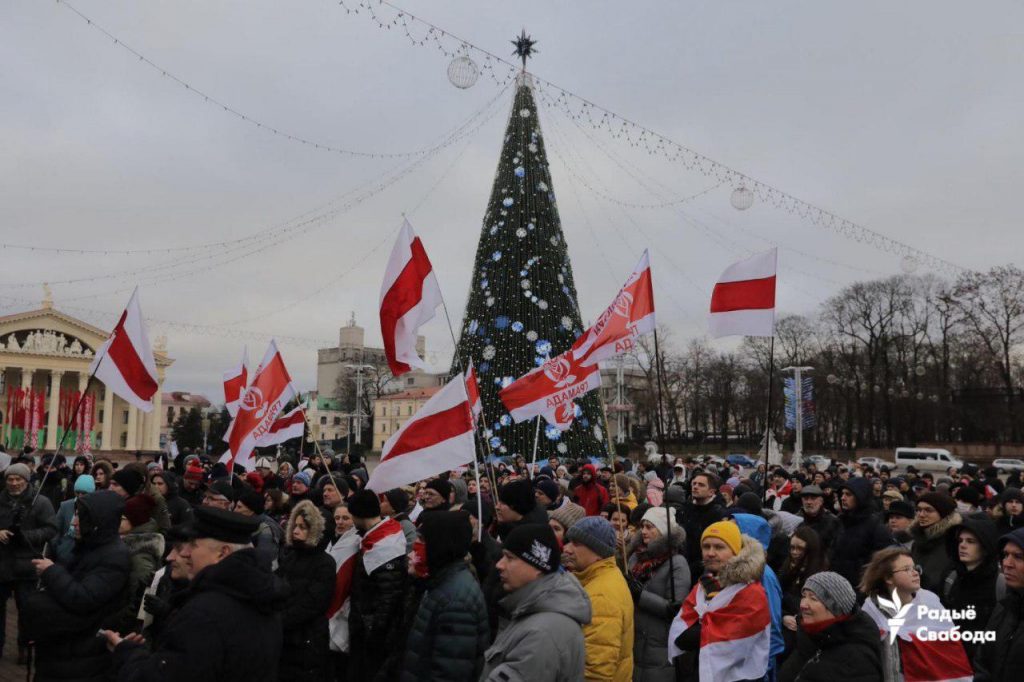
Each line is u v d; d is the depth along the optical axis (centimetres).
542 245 2323
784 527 873
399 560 666
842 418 7081
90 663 534
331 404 10269
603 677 477
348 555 698
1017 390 5928
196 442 7100
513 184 2367
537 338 2239
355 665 680
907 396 6056
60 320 6956
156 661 344
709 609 508
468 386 1209
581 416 2228
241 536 411
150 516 629
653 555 663
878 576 512
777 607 579
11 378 7156
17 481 934
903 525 866
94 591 530
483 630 487
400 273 880
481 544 678
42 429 6650
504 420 2191
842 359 6444
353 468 1620
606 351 889
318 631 620
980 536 610
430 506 757
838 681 449
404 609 645
